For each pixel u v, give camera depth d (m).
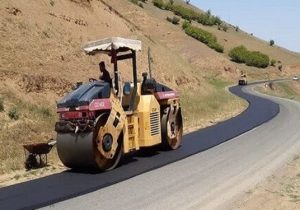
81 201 8.80
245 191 9.61
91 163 10.92
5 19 21.89
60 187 9.84
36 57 21.20
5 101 16.81
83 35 27.75
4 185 10.41
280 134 18.09
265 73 122.62
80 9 31.06
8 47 20.23
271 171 11.51
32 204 8.57
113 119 11.43
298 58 159.88
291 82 110.25
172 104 14.23
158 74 34.41
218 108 30.56
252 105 35.44
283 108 31.73
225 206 8.52
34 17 24.27
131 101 12.62
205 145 15.27
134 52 12.82
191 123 22.39
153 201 8.80
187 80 38.84
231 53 125.19
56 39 24.19
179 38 101.88
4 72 18.36
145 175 10.93
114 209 8.30
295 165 12.32
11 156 13.16
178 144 14.65
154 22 98.50
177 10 145.88
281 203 8.80
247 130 19.31
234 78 98.62
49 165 12.43
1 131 14.67
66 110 11.17
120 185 9.98
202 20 155.88
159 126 13.43
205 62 96.38
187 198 9.02
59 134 11.15
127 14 90.19
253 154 13.77
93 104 10.94
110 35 32.12
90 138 10.73
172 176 10.84
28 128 15.76
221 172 11.30
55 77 20.45
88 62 24.83
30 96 18.45
